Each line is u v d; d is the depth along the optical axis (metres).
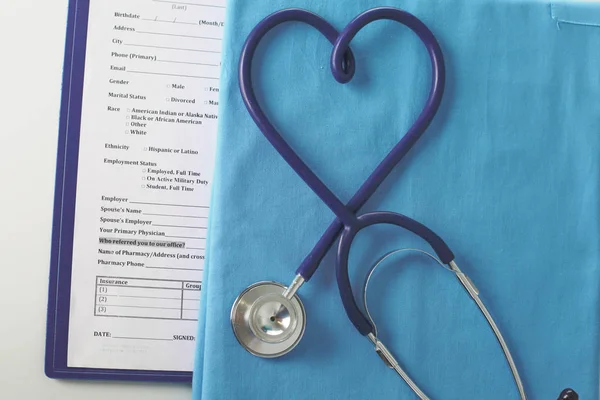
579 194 0.73
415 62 0.72
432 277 0.72
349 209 0.69
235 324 0.69
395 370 0.70
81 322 0.74
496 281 0.72
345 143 0.71
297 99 0.71
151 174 0.75
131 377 0.74
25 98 0.74
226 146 0.70
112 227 0.74
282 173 0.71
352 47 0.72
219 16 0.75
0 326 0.74
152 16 0.75
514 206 0.72
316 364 0.70
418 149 0.72
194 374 0.71
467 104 0.72
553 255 0.72
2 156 0.74
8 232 0.74
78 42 0.74
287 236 0.71
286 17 0.70
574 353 0.72
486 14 0.73
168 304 0.74
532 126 0.73
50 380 0.74
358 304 0.71
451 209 0.72
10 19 0.74
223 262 0.70
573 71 0.73
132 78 0.75
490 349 0.72
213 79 0.75
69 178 0.74
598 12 0.73
